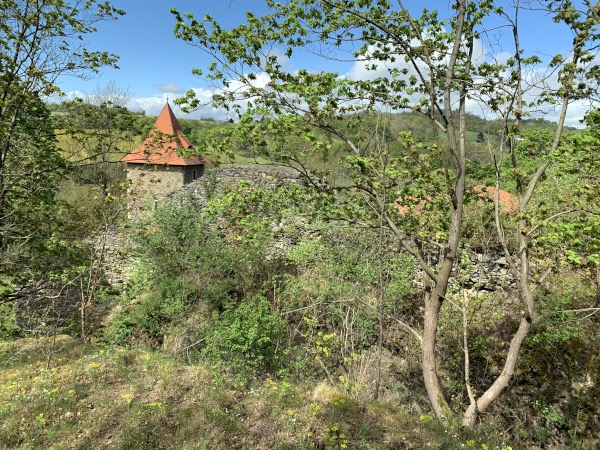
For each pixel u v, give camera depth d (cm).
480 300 905
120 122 828
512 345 595
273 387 562
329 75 539
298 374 831
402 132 541
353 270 967
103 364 588
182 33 516
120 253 1136
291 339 920
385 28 504
